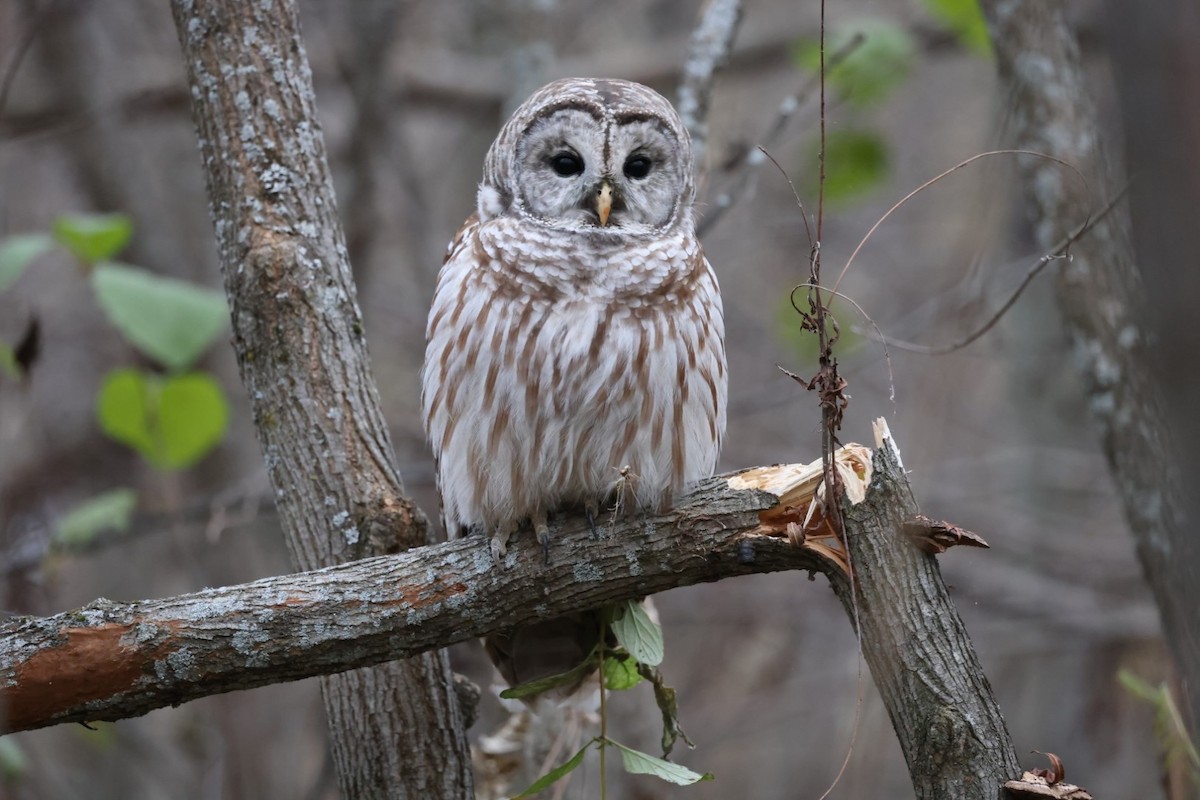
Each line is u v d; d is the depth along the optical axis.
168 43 18.70
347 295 8.39
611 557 7.31
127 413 11.70
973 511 18.47
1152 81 4.98
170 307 10.94
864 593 6.59
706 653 19.28
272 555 16.41
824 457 6.61
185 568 15.86
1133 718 14.95
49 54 16.44
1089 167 9.74
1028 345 18.05
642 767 7.25
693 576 7.28
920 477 14.98
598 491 7.88
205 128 8.45
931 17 16.34
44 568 12.38
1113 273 9.44
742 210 20.08
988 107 19.61
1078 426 18.67
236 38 8.43
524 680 8.46
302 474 8.08
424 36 20.22
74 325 17.41
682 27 22.62
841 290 20.39
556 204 8.51
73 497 16.67
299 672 6.93
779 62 18.55
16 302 16.61
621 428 7.92
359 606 6.99
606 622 7.87
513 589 7.26
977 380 20.62
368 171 16.47
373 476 8.11
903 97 21.16
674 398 8.03
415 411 18.81
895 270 20.44
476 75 18.34
